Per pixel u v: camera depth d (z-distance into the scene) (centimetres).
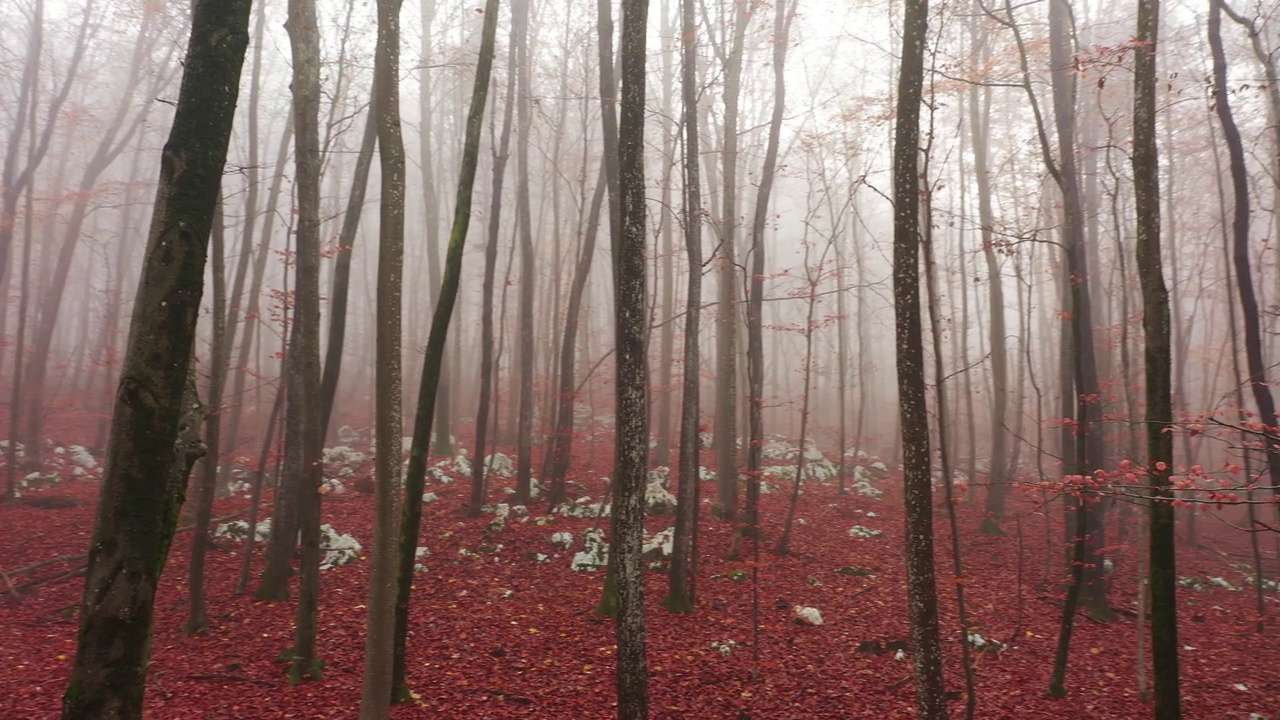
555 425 1988
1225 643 1141
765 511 1816
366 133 1238
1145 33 718
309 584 866
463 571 1317
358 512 1599
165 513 399
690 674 945
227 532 1445
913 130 677
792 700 877
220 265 1021
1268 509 2131
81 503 1653
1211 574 1592
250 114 1548
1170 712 652
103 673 339
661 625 1117
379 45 722
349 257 1213
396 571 672
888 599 1276
